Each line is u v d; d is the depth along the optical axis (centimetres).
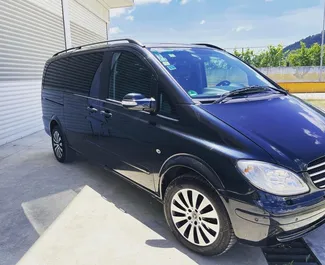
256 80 325
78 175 414
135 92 288
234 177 196
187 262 224
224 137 210
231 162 199
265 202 187
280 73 3003
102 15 1328
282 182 189
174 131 238
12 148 584
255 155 197
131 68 298
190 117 232
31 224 283
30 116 743
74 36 1009
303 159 198
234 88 293
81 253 237
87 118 365
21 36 693
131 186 371
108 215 297
